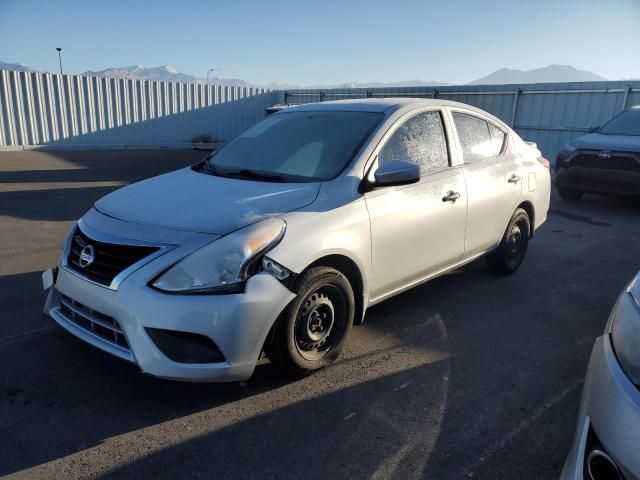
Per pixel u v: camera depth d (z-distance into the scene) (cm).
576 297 494
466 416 298
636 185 852
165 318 263
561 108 1479
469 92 1702
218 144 2200
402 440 275
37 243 620
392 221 358
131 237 286
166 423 283
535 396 321
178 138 2083
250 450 264
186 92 2059
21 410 289
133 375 327
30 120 1714
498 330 415
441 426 288
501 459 263
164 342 267
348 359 359
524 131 1577
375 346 380
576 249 670
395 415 296
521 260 555
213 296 269
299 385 323
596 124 1404
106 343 287
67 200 895
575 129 1453
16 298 443
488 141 488
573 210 931
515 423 293
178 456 258
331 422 288
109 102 1870
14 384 313
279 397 310
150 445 265
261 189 334
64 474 243
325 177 347
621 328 196
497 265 530
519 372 350
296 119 427
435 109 429
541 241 710
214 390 314
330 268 315
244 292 274
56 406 294
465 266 579
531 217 549
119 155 1698
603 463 177
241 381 315
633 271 581
